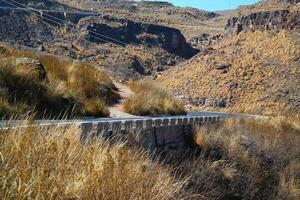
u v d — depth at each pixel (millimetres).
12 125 5602
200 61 88375
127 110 17625
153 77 101000
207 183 10898
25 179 4105
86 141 5965
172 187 6484
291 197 14992
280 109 63375
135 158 6543
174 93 77688
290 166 17203
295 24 87188
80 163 4992
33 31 122938
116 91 22281
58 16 147875
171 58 148875
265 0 100562
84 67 20828
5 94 10930
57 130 5727
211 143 13758
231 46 89500
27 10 134750
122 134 9508
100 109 15008
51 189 4195
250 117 26078
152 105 19000
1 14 124812
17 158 4516
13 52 16156
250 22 94000
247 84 73625
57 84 14109
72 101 13953
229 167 12633
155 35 160625
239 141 15352
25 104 10992
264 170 15547
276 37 85750
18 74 12367
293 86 70000
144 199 5309
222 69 80375
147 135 11172
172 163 10992
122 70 110562
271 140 18531
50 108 12430
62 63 18891
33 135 5152
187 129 13828
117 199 5008
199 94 75188
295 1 92875
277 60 78750
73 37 131500
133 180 5363
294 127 25250
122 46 142500
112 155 5625
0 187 3852
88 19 149875
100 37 140125
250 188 13117
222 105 70188
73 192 4367
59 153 4855
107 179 5016
